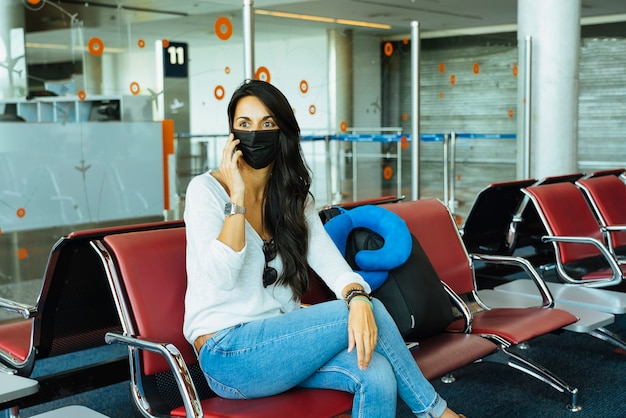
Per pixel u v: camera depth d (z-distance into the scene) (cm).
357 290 218
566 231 403
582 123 1315
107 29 401
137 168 419
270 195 229
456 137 562
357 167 493
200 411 199
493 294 370
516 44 627
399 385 215
